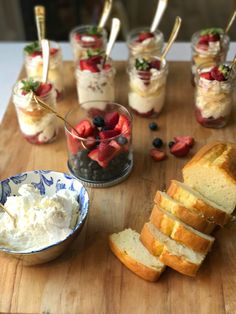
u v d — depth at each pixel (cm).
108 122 46
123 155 45
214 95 50
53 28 102
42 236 36
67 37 103
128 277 37
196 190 43
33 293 36
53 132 50
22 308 35
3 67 64
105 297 35
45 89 49
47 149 50
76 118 51
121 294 36
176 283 36
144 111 53
